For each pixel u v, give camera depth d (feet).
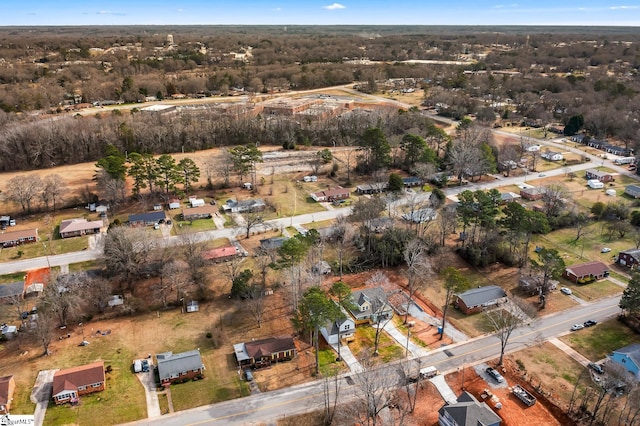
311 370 251.60
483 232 382.83
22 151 516.73
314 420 219.20
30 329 272.72
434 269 344.08
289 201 459.73
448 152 534.37
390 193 444.96
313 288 257.96
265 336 277.44
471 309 299.99
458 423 203.31
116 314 296.10
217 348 267.59
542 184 497.46
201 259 328.08
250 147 486.38
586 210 436.76
